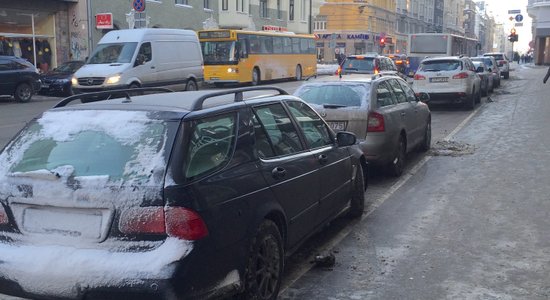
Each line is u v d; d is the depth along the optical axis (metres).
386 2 72.81
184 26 35.28
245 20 40.75
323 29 67.00
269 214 4.15
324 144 5.59
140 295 3.19
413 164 9.67
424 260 5.20
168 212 3.26
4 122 14.66
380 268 5.02
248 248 3.77
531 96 21.81
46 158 3.71
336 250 5.50
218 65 28.44
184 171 3.43
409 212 6.78
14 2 25.75
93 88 19.75
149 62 20.81
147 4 31.89
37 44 27.28
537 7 53.81
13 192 3.52
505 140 11.88
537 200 7.16
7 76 20.06
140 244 3.28
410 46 32.84
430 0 94.88
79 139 3.77
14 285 3.40
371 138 7.96
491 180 8.31
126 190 3.32
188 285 3.24
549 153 10.26
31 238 3.46
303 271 4.98
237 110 4.22
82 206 3.35
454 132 13.23
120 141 3.63
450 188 7.91
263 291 4.02
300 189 4.70
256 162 4.15
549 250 5.41
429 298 4.38
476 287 4.57
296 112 5.24
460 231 6.02
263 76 31.06
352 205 6.43
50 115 4.09
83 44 28.47
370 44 67.25
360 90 8.30
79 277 3.25
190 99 4.12
